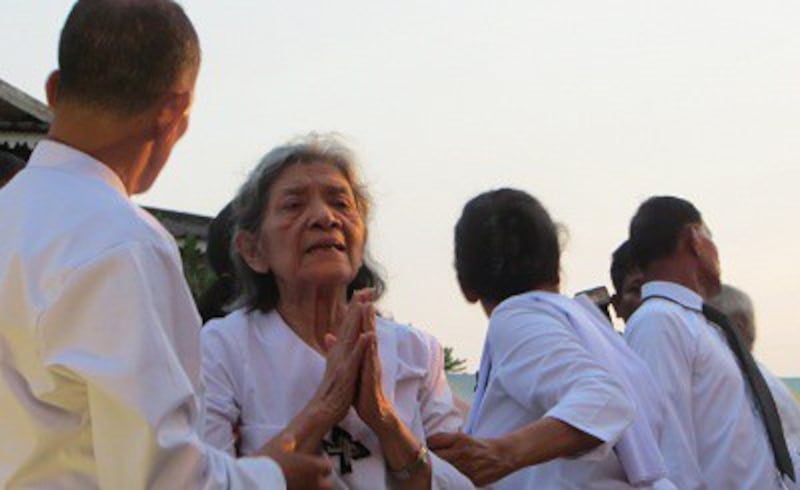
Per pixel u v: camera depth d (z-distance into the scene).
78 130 2.72
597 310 4.35
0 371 2.51
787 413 5.89
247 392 3.37
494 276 4.18
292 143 3.53
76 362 2.45
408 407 3.50
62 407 2.50
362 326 3.29
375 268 3.79
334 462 3.29
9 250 2.56
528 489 4.11
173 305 2.60
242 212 3.53
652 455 4.05
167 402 2.46
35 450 2.50
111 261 2.50
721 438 4.85
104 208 2.60
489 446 3.62
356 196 3.59
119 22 2.70
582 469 4.02
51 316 2.47
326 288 3.46
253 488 2.64
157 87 2.71
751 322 6.30
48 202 2.62
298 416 3.17
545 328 3.98
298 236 3.41
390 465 3.32
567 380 3.86
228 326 3.47
